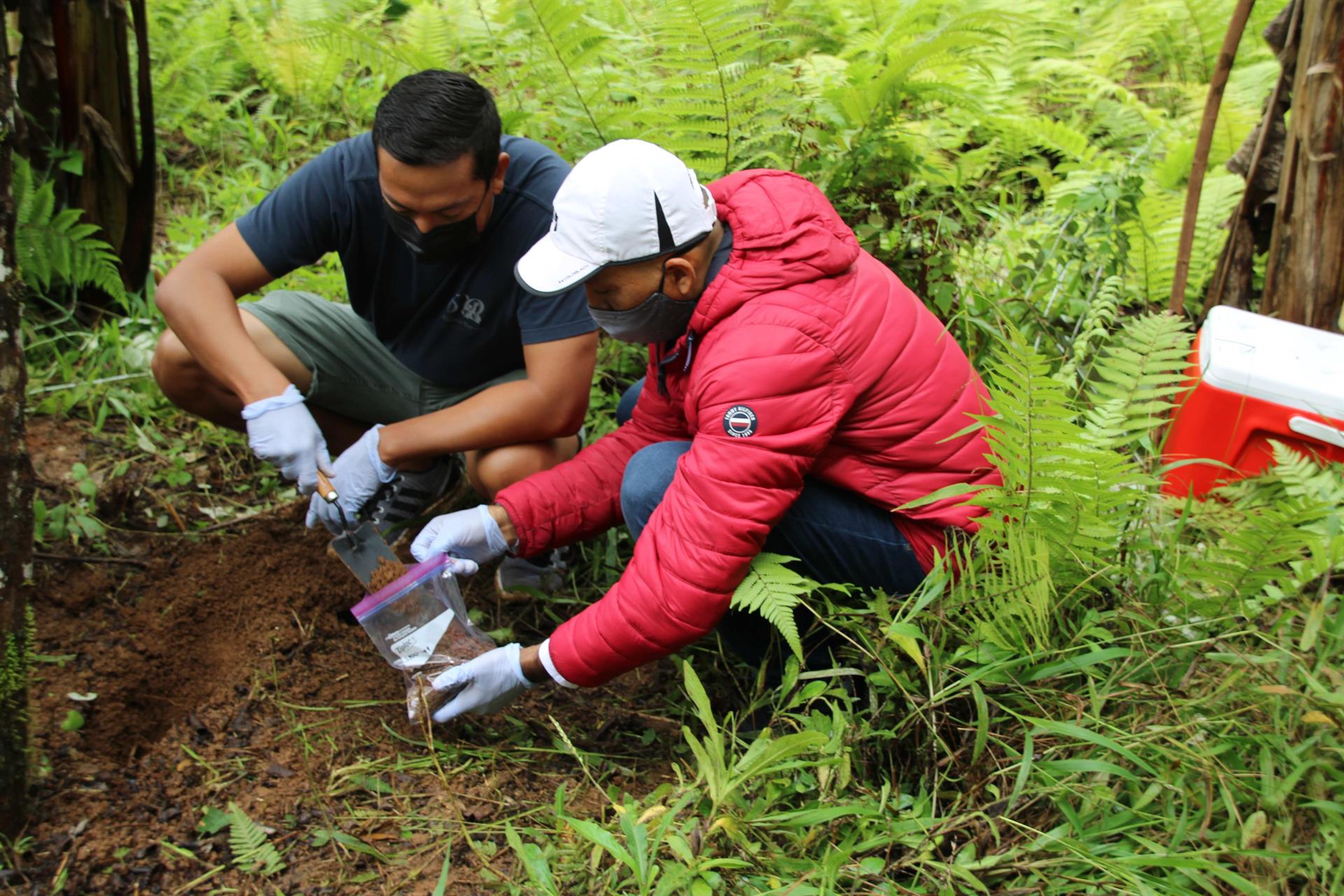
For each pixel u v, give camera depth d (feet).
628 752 7.02
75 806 6.14
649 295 5.89
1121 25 16.05
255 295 10.37
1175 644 5.86
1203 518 7.02
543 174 7.22
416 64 11.36
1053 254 9.89
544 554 8.04
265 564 8.23
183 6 14.20
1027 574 5.73
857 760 6.13
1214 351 7.82
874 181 9.22
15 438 5.34
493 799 6.55
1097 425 6.97
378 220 7.25
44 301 10.30
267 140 13.20
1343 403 7.29
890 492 6.33
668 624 5.89
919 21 12.75
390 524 8.53
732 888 5.38
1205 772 5.28
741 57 10.19
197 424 9.52
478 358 7.97
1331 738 5.40
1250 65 14.94
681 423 7.07
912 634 5.78
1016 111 13.91
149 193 10.33
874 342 5.86
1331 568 5.92
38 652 7.22
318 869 6.00
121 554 8.18
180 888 5.79
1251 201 9.14
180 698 7.21
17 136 9.45
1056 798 5.48
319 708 7.09
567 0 11.83
